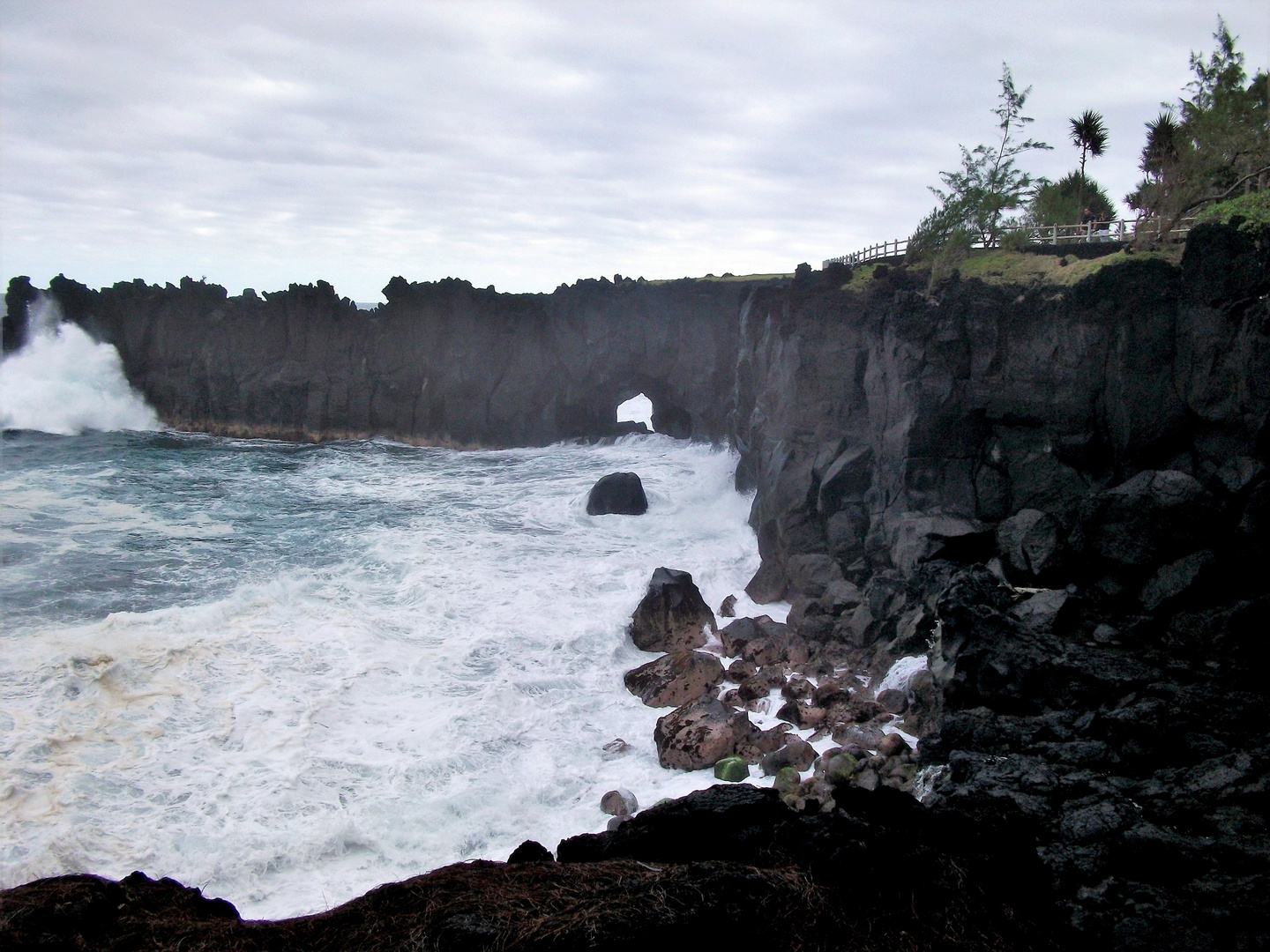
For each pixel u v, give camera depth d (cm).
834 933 857
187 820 1836
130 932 841
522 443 6009
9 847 1714
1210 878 1305
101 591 2952
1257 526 2225
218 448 5784
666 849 1063
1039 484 2762
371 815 1900
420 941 806
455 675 2552
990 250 3581
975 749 1977
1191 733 1783
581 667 2697
